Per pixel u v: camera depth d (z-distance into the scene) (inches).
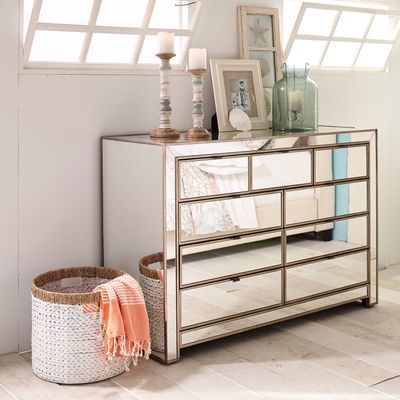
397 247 225.9
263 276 173.6
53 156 167.9
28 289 167.5
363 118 216.4
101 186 174.4
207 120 187.5
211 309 167.0
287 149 174.2
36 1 157.9
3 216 163.2
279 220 174.7
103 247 175.5
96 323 153.3
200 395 149.2
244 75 187.9
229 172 166.4
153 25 185.2
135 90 177.0
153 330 163.0
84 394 150.2
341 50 215.0
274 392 150.0
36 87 164.4
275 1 195.0
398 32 216.5
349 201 186.4
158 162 159.0
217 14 185.8
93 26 167.0
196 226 163.2
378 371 157.8
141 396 149.1
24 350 168.2
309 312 182.2
